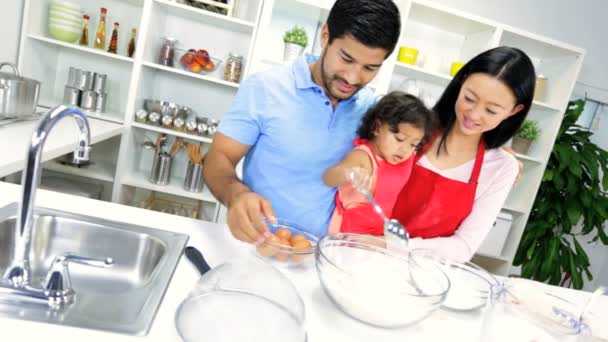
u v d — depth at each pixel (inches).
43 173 86.8
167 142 91.7
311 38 87.0
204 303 20.1
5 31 71.9
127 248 32.1
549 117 95.3
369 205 45.4
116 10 84.4
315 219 45.1
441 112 46.7
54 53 84.2
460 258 43.4
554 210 100.0
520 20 99.6
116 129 73.7
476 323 28.8
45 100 82.6
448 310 30.0
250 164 44.4
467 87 41.2
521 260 102.5
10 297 20.8
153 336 20.0
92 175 81.0
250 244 33.0
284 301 21.3
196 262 28.0
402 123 42.0
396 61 84.7
